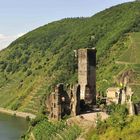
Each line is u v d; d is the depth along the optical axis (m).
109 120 128.75
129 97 164.00
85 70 169.50
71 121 146.88
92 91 169.50
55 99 159.00
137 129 116.75
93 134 126.00
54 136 146.88
